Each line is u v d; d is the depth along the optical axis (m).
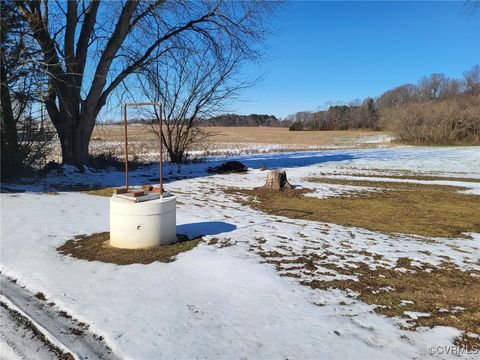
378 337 3.59
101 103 16.89
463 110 44.69
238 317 3.95
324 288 4.68
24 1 12.91
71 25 15.21
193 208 9.42
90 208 9.22
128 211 5.98
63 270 5.20
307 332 3.67
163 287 4.67
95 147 27.39
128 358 3.25
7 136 13.07
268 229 7.36
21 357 3.36
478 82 72.56
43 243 6.35
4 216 8.17
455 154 27.95
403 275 5.14
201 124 22.19
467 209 9.77
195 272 5.13
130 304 4.23
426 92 82.31
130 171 17.61
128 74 17.12
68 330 3.76
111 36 15.83
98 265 5.38
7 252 5.89
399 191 12.54
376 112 88.31
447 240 6.95
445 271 5.31
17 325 3.90
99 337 3.63
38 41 14.07
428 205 10.27
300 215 8.84
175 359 3.23
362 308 4.18
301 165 20.70
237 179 15.21
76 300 4.32
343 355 3.30
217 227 7.45
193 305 4.21
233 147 38.28
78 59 16.16
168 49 17.58
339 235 7.05
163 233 6.20
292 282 4.84
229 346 3.43
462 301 4.38
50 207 9.20
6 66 12.46
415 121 45.62
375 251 6.11
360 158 25.03
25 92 13.08
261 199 10.97
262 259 5.64
